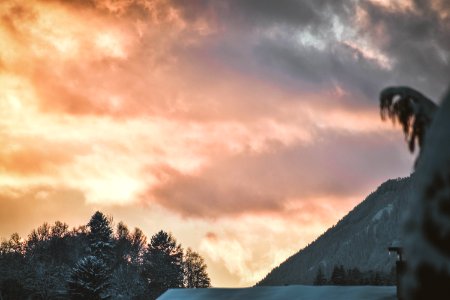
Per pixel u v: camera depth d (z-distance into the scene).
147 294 135.75
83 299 105.38
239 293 21.62
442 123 4.93
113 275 135.12
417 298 4.65
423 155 5.00
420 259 4.67
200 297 21.75
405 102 6.72
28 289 119.62
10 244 134.25
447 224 4.60
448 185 4.68
